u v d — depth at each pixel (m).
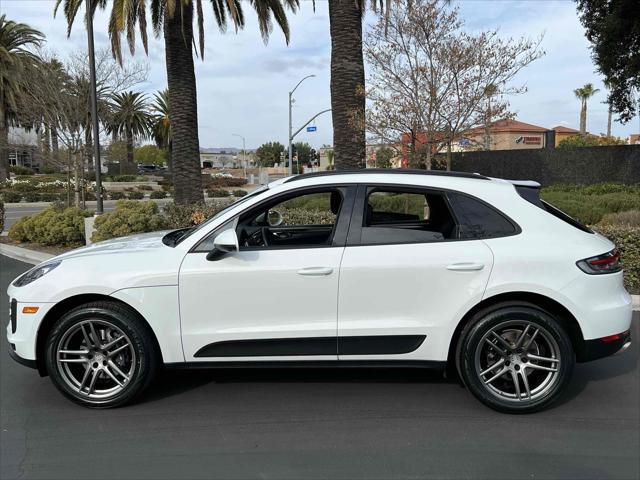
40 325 3.99
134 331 3.97
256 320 3.97
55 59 17.08
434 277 3.88
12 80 24.38
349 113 11.24
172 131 13.81
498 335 3.93
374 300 3.92
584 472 3.23
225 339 3.97
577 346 3.95
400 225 4.56
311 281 3.91
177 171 13.86
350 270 3.90
